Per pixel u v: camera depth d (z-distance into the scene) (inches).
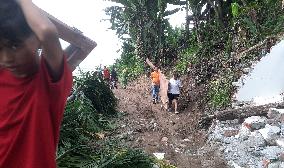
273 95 427.8
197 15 740.7
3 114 55.8
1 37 52.0
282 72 436.5
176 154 362.0
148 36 909.2
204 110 492.7
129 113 523.8
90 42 69.5
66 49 69.9
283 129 344.5
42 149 55.8
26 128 55.6
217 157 343.6
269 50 501.7
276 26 557.3
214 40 666.2
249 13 579.2
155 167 289.7
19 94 55.3
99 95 474.9
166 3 834.8
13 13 52.5
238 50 568.7
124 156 251.8
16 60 53.6
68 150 245.8
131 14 899.4
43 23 52.2
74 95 398.9
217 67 569.6
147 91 755.4
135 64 991.6
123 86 931.3
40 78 55.6
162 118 501.7
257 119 371.2
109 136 394.6
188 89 570.9
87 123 364.8
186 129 436.8
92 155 260.5
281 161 307.0
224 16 684.1
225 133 375.2
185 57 714.2
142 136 415.5
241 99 457.1
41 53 55.6
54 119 57.4
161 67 863.7
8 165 56.4
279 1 589.9
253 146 337.7
